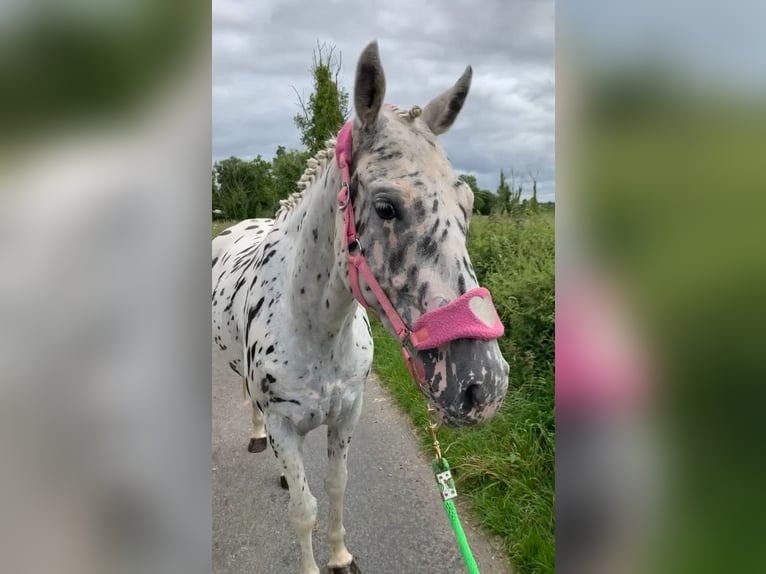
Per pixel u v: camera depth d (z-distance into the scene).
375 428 3.56
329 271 1.67
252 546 2.39
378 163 1.33
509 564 2.25
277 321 1.86
